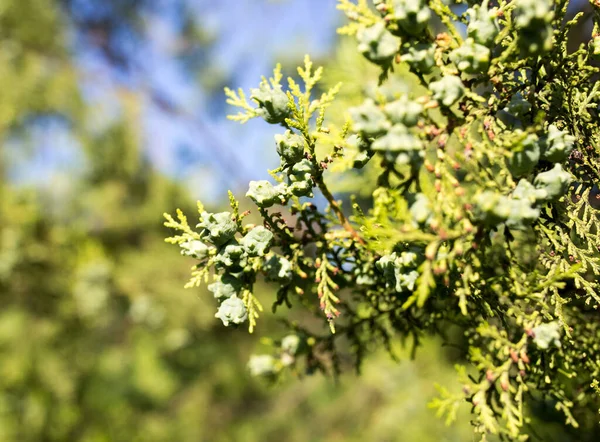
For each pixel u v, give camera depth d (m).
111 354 1.12
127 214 1.07
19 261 0.84
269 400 1.03
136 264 0.95
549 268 0.22
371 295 0.26
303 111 0.22
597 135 0.22
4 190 0.87
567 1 0.21
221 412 1.08
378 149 0.18
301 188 0.21
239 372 1.05
